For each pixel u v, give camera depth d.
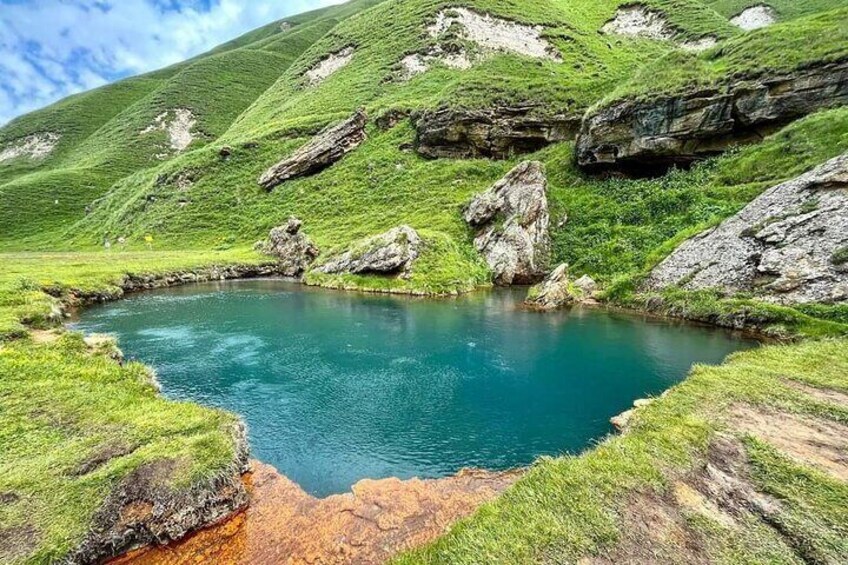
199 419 17.56
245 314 42.94
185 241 84.81
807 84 52.44
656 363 28.23
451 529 11.93
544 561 10.01
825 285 31.69
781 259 34.97
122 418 17.53
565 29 131.50
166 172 103.06
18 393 19.11
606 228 57.00
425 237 60.97
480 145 84.75
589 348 31.58
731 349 29.81
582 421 21.52
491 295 52.75
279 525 13.98
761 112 54.50
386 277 57.66
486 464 18.09
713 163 57.00
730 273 37.97
